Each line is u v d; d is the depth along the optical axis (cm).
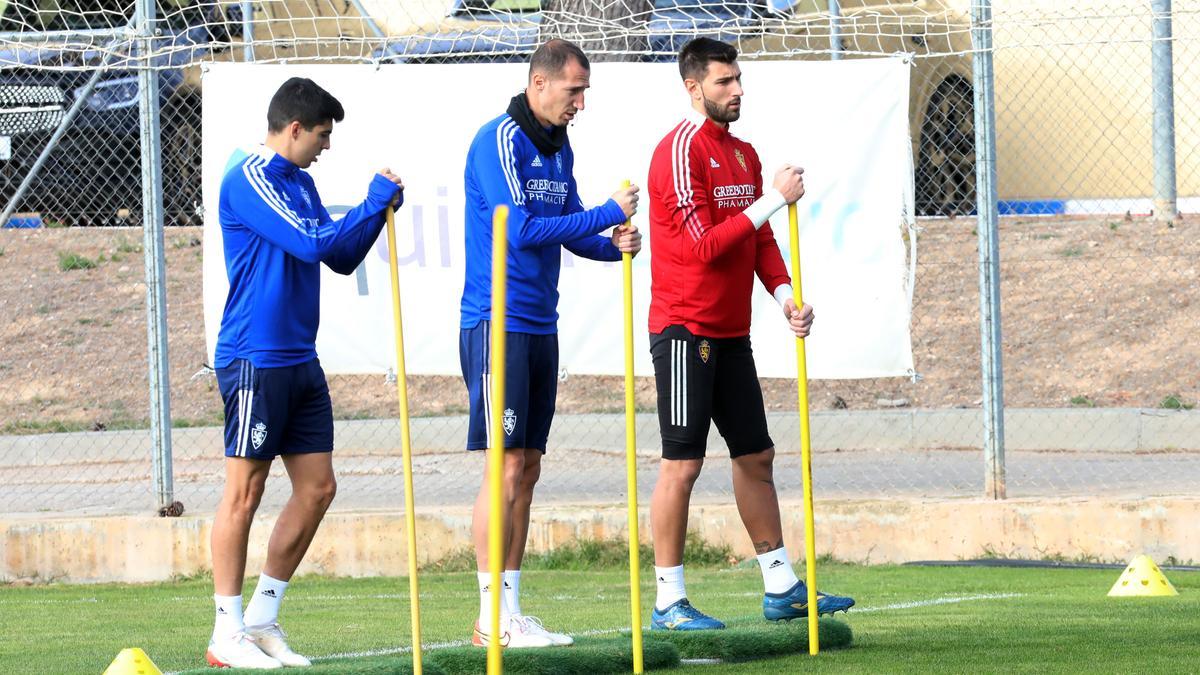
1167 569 2945
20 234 5391
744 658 1925
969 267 5175
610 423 4175
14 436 4288
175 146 4466
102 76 4391
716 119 2044
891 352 3206
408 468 1717
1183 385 4447
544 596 2817
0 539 3180
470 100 3250
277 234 1806
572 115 1959
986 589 2745
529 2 4072
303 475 1902
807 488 1955
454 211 3247
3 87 4388
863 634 2162
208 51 4150
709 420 2045
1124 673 1789
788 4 4181
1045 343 4784
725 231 1959
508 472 1930
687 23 4181
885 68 3189
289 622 2497
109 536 3177
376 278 3262
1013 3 4766
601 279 3238
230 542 1859
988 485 3172
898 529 3142
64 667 2020
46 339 4972
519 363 1927
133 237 5406
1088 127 4975
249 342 1844
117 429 4509
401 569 3180
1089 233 5244
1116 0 4731
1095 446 4119
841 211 3206
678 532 2062
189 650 2184
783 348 3225
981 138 3136
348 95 3253
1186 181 5053
